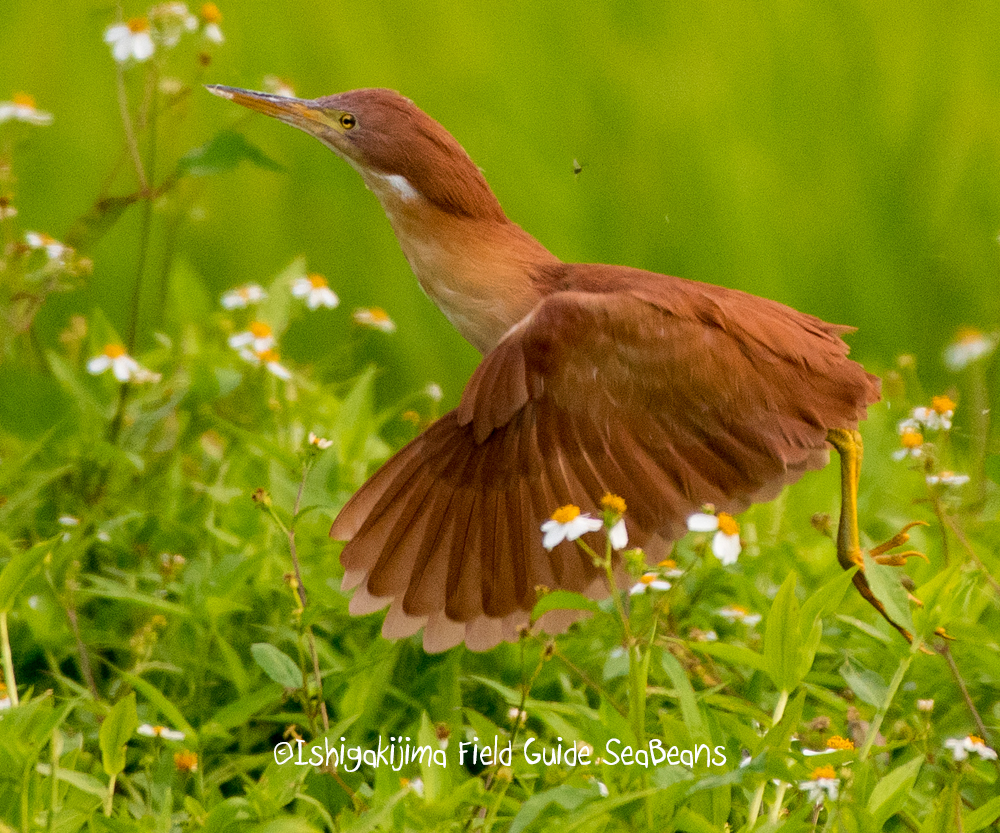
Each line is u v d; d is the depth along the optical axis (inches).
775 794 267.7
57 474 378.9
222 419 402.0
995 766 294.7
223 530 378.3
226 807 245.3
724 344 301.6
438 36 785.6
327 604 331.3
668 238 694.5
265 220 684.1
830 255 689.6
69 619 331.9
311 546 377.7
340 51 759.7
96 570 382.0
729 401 299.6
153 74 437.7
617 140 739.4
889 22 804.0
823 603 262.7
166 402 420.5
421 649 350.3
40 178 679.1
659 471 301.3
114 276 630.5
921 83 773.9
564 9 808.9
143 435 402.9
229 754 317.1
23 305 441.1
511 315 340.5
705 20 804.0
